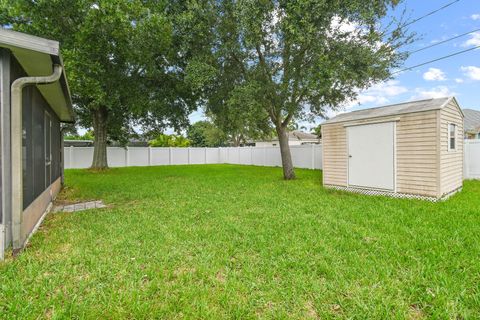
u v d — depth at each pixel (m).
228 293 2.20
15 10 8.34
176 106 11.98
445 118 6.01
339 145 7.57
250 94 7.99
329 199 6.07
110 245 3.26
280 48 8.58
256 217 4.58
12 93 3.03
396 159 6.30
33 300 2.08
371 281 2.37
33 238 3.51
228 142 35.78
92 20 8.40
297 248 3.13
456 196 6.20
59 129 8.07
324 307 2.02
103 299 2.10
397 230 3.75
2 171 2.97
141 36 8.54
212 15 8.07
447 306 1.99
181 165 18.95
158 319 1.89
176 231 3.80
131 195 6.86
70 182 9.63
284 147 10.09
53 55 3.06
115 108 12.92
